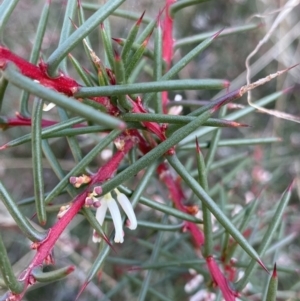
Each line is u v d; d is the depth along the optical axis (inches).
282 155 10.7
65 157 11.0
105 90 3.0
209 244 4.1
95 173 3.8
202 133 4.9
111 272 9.3
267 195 10.0
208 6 11.7
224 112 5.1
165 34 4.9
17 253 10.7
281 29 10.3
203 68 11.6
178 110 5.4
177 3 4.7
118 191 3.8
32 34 11.2
